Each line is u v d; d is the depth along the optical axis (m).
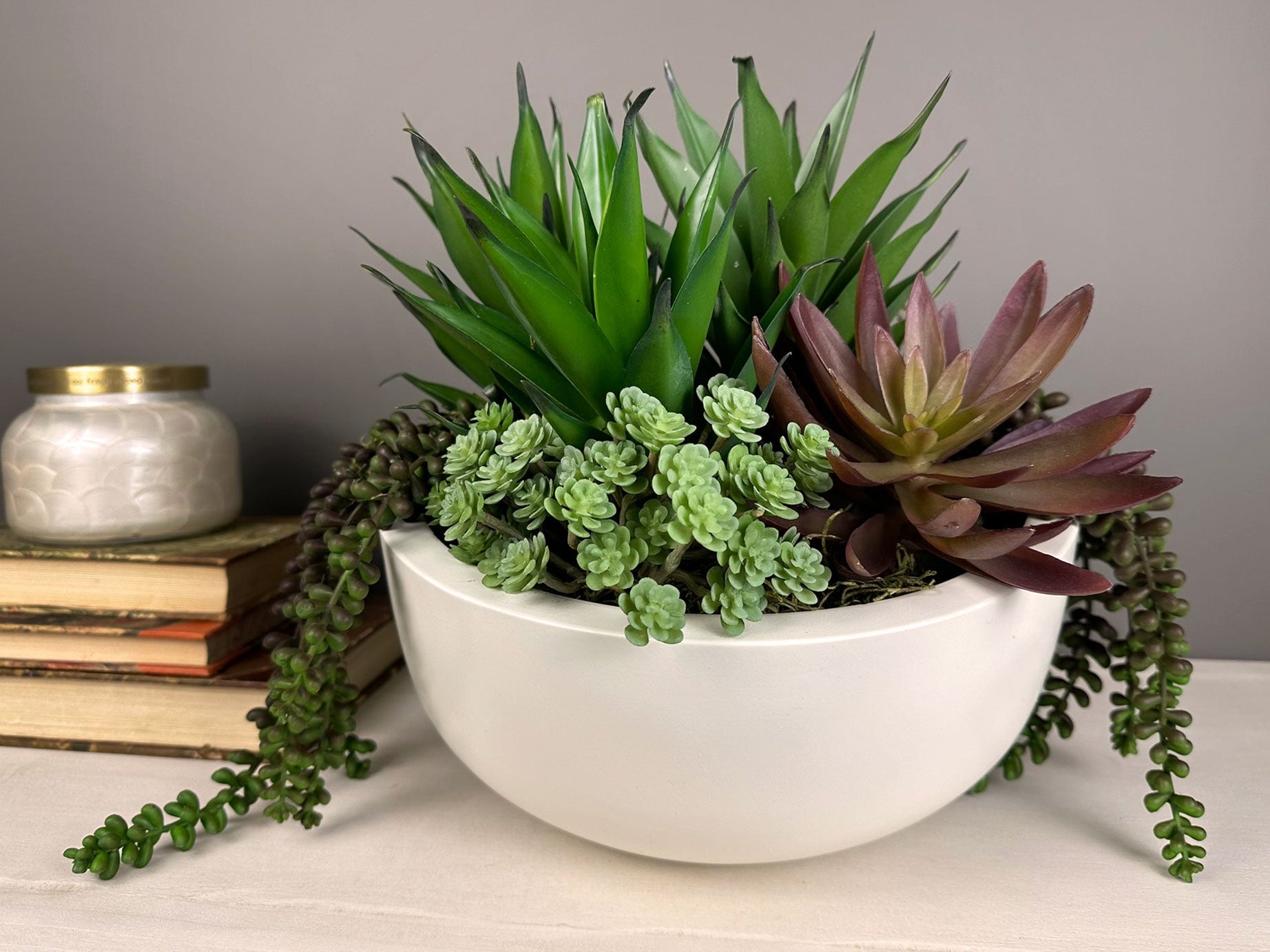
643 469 0.39
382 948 0.41
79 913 0.44
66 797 0.55
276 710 0.50
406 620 0.47
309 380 0.87
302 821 0.50
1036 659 0.43
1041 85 0.78
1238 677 0.75
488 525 0.42
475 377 0.56
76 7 0.86
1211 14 0.76
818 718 0.37
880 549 0.43
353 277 0.86
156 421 0.67
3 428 0.90
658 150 0.55
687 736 0.37
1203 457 0.80
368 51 0.84
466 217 0.36
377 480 0.49
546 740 0.40
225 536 0.70
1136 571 0.48
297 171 0.86
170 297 0.88
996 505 0.44
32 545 0.65
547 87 0.82
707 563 0.44
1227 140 0.77
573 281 0.48
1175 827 0.46
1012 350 0.51
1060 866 0.48
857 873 0.47
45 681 0.63
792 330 0.47
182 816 0.49
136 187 0.88
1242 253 0.78
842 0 0.79
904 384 0.44
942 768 0.41
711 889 0.46
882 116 0.80
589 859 0.49
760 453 0.42
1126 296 0.79
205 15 0.85
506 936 0.42
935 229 0.80
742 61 0.49
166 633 0.59
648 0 0.81
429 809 0.54
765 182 0.52
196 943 0.42
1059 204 0.79
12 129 0.88
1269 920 0.43
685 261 0.45
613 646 0.37
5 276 0.90
